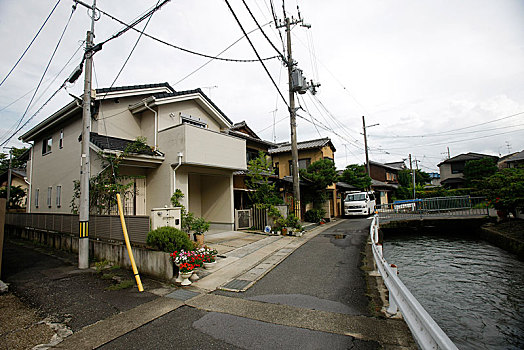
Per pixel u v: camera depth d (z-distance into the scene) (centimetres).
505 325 468
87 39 674
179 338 330
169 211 637
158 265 554
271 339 321
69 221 849
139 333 345
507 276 713
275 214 1105
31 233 1054
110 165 784
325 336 324
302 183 1517
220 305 426
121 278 568
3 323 380
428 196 2544
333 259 711
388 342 306
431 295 603
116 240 675
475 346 405
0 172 1972
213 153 1001
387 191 3194
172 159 916
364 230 1235
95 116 937
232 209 1139
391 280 405
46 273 614
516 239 906
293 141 1152
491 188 1248
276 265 656
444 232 1473
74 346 318
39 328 364
